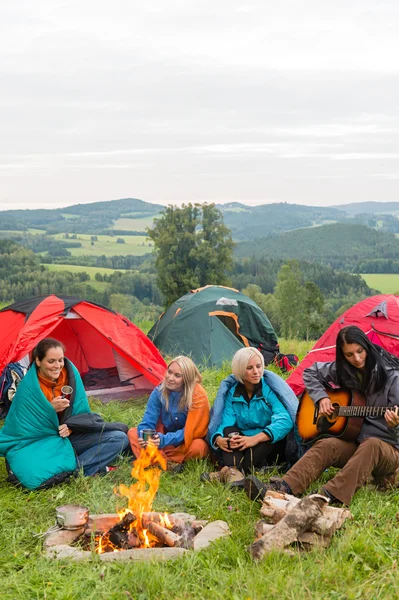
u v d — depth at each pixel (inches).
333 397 192.9
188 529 159.2
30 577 135.7
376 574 133.0
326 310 1903.3
